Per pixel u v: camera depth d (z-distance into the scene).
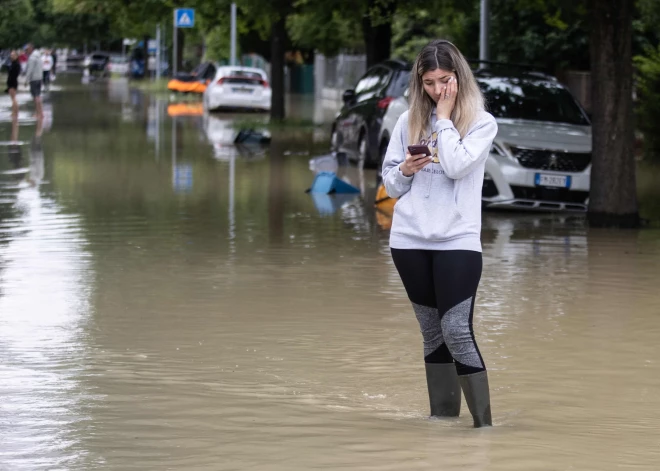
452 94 10.58
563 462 9.62
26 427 10.90
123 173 39.06
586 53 64.75
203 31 121.81
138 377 13.14
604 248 24.33
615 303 18.19
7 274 20.20
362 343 15.16
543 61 65.12
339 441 10.31
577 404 12.09
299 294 18.69
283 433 10.63
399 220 10.83
